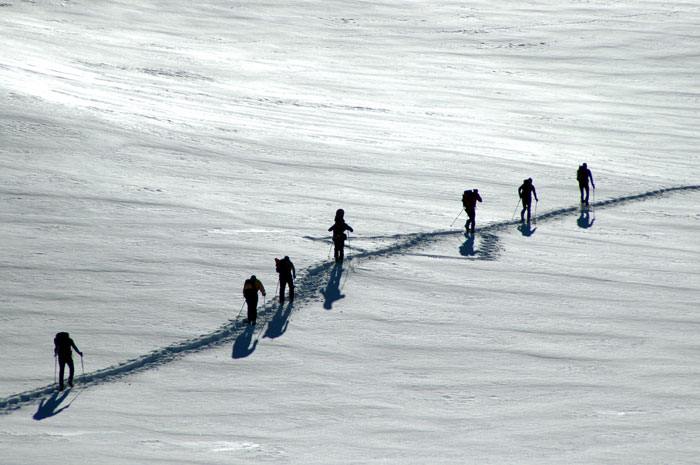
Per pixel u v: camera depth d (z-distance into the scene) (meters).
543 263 68.44
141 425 37.78
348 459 33.47
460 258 69.06
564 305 57.47
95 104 132.25
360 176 100.81
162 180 91.69
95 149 102.06
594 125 155.50
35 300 54.81
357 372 45.06
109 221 74.94
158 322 52.06
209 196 86.56
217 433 36.78
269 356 47.41
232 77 198.00
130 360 46.03
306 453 34.22
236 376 44.41
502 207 88.94
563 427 36.91
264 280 61.09
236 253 67.38
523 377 44.16
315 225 77.38
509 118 161.12
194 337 49.84
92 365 45.16
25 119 109.88
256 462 33.09
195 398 41.31
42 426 37.50
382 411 39.56
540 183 102.00
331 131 133.75
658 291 61.09
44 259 63.41
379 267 65.62
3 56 174.88
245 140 119.31
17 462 33.03
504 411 39.28
